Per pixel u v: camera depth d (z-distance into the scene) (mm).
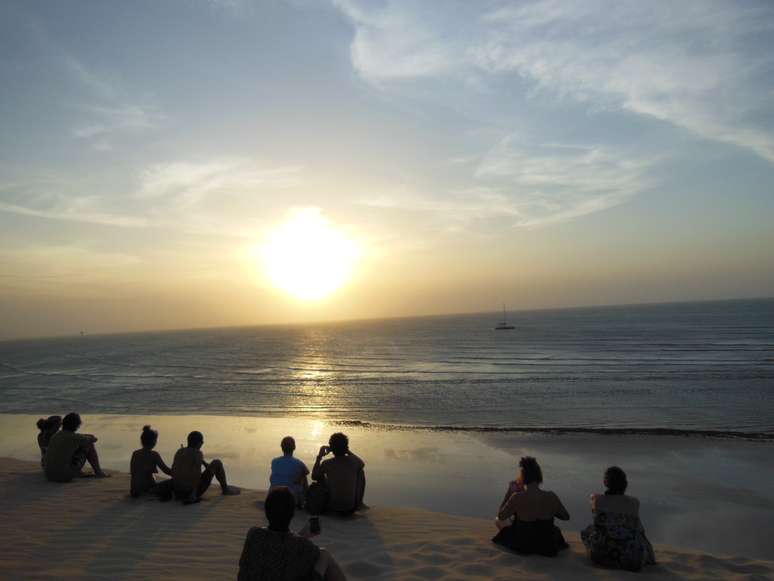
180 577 5012
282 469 8008
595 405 26969
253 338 159750
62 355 106312
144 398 34281
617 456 16031
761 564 5852
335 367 55438
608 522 5715
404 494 12383
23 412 29234
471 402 29156
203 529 6637
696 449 16734
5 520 6914
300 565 3250
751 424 21266
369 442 18359
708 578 5391
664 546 7113
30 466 10922
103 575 5016
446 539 6520
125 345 149375
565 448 17188
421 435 19547
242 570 3291
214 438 19078
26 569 5102
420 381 39844
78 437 9625
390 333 151875
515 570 5465
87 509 7539
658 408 25547
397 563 5629
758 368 40188
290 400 32125
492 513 10969
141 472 8359
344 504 7656
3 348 190125
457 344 89375
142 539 6203
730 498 11852
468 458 15930
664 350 61344
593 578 5332
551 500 6141
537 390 32844
